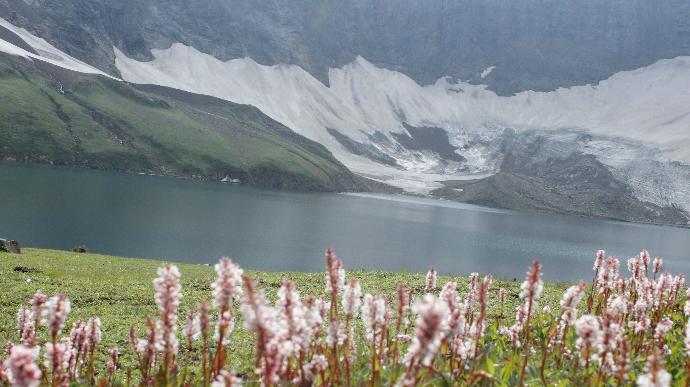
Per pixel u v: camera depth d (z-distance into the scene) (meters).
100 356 13.45
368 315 5.86
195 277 31.84
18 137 165.50
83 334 7.08
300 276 32.22
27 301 19.77
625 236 167.38
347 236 99.81
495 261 90.50
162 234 77.38
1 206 80.69
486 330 11.20
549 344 8.82
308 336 4.93
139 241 70.50
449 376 6.50
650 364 4.47
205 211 108.44
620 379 5.61
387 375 6.57
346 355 6.09
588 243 134.62
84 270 31.70
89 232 71.62
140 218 88.50
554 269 87.50
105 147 185.00
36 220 74.25
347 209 154.88
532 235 140.75
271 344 4.16
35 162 157.50
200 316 5.42
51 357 5.49
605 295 10.19
